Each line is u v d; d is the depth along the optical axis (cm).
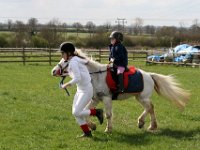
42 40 5981
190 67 3303
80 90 909
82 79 898
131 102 1480
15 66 3173
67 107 1370
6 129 1012
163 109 1348
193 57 3469
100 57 3709
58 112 1257
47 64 3441
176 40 6650
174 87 1023
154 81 1022
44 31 6244
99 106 1388
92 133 969
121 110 1321
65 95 1661
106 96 962
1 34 6150
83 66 905
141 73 1003
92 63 945
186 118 1198
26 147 843
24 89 1848
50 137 934
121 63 960
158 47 6544
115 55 957
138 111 1306
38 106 1371
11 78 2312
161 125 1084
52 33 6159
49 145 861
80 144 870
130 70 993
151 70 2983
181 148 843
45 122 1096
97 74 954
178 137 941
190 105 1439
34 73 2627
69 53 907
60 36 6244
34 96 1625
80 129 1020
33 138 922
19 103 1430
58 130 1008
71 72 901
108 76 952
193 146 858
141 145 865
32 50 3822
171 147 852
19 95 1638
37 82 2138
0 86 1948
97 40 6184
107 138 920
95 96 970
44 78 2334
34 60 3553
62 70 919
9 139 909
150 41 6662
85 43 6191
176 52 3653
